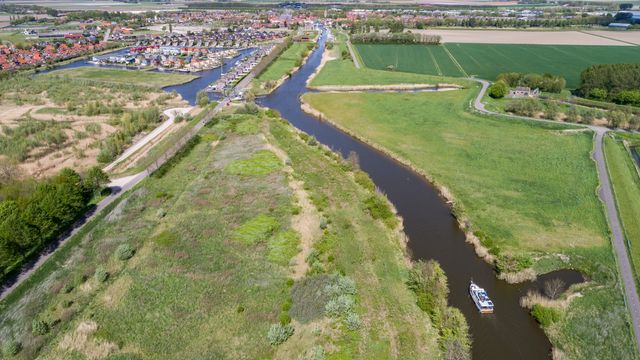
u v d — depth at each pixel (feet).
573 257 207.31
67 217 233.76
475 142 356.18
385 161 329.52
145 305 176.45
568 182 281.74
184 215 244.42
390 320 170.50
